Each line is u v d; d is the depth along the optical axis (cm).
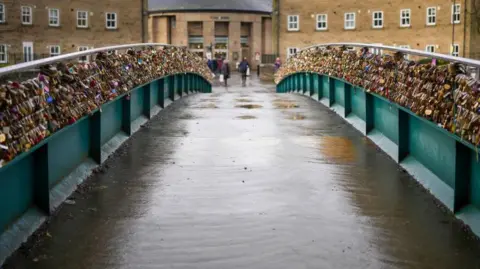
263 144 986
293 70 2277
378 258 505
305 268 486
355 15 5791
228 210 635
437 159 702
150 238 553
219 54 7394
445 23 5309
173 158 882
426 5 5425
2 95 466
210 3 7288
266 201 666
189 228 580
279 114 1371
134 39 5856
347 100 1252
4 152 453
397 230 573
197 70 2272
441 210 632
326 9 5894
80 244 537
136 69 1095
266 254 514
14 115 486
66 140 709
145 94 1248
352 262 497
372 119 1052
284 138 1043
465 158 604
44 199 601
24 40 5234
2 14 5109
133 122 1139
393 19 5625
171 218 609
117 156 895
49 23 5391
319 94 1662
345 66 1227
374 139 998
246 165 837
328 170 806
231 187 723
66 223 592
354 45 1152
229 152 923
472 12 5119
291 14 6012
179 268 486
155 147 963
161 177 771
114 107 976
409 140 823
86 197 681
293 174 785
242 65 4478
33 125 529
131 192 703
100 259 504
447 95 602
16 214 551
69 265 491
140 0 5841
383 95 898
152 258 507
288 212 627
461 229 574
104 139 902
